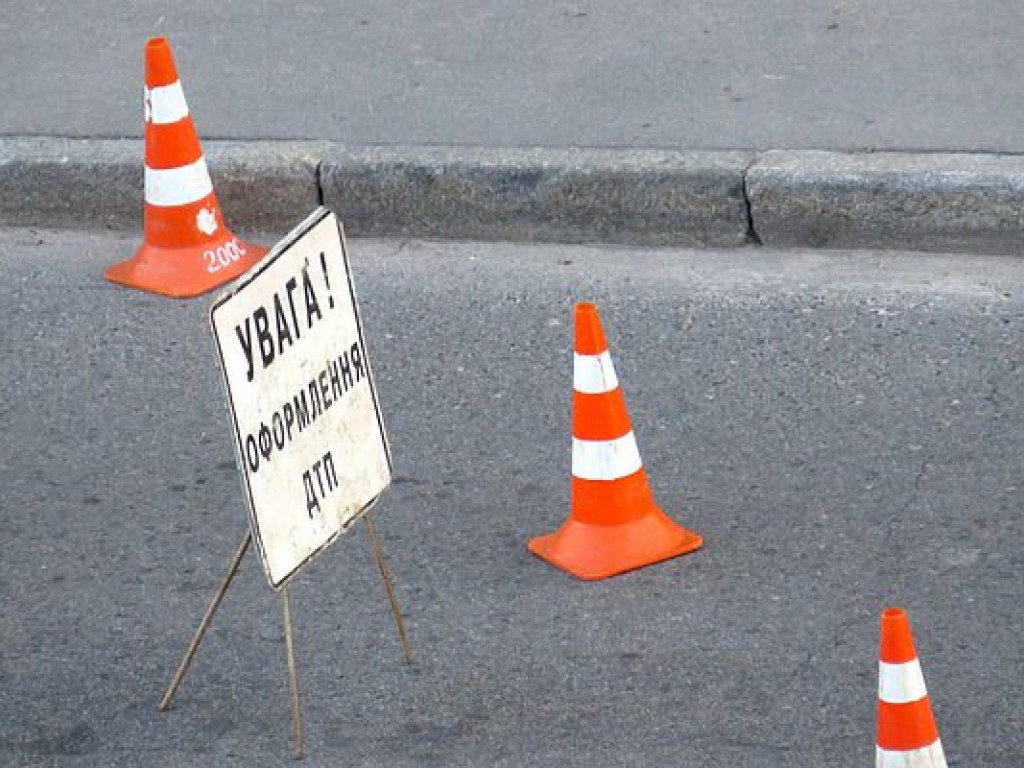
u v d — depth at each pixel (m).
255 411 14.87
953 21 26.17
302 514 15.44
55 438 20.66
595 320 17.50
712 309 22.22
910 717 13.06
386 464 16.33
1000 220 22.89
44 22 28.22
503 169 23.95
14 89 26.61
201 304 23.22
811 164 23.36
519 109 25.14
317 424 15.53
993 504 18.42
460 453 19.89
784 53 25.81
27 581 18.39
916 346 21.16
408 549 18.42
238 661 17.05
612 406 17.70
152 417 20.94
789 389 20.55
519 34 26.91
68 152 25.09
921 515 18.36
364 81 26.09
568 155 24.05
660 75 25.59
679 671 16.50
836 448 19.48
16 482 19.92
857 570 17.66
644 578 17.72
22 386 21.64
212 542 18.78
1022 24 25.95
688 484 19.11
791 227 23.44
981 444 19.36
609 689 16.36
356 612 17.59
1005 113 24.08
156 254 23.66
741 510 18.64
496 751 15.73
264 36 27.41
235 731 16.19
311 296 15.33
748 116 24.52
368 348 21.94
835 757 15.37
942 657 16.44
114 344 22.44
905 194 23.03
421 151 24.41
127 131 25.56
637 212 23.75
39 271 24.14
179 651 17.27
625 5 27.41
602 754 15.60
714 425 20.02
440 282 23.30
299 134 25.03
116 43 27.56
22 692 16.88
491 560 18.19
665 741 15.70
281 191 24.56
